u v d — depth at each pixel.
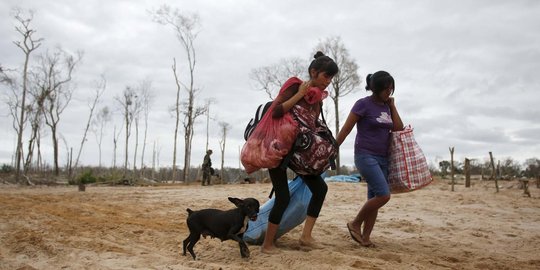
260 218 6.57
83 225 8.28
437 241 7.72
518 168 40.19
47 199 14.25
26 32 43.09
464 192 19.05
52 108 51.50
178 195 17.16
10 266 5.66
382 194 6.46
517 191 20.69
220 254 6.07
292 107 5.72
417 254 6.40
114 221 9.08
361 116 6.50
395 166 6.73
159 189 22.27
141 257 5.91
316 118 5.95
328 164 5.84
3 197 14.27
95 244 6.62
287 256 5.64
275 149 5.62
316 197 6.20
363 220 6.82
